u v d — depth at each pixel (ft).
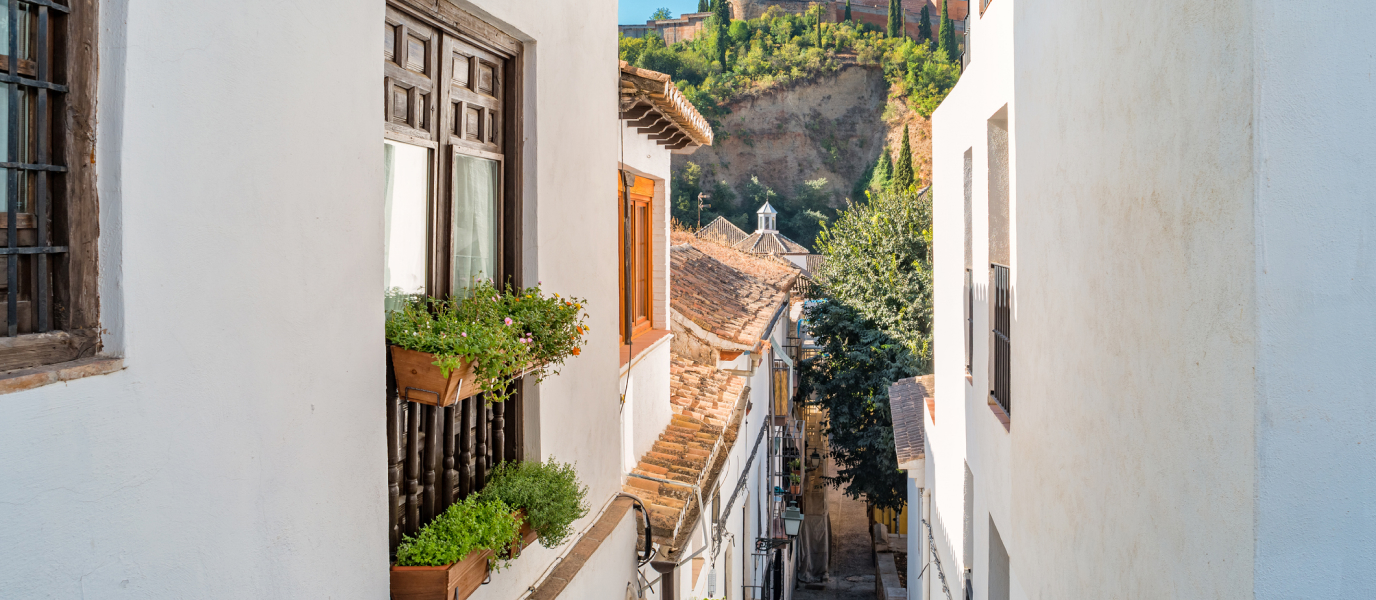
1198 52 9.04
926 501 43.24
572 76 17.11
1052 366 15.43
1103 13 12.30
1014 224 19.70
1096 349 12.73
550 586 15.16
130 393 7.09
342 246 10.07
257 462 8.60
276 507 8.90
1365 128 7.90
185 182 7.66
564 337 14.47
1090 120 13.00
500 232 15.16
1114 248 11.94
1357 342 7.94
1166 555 10.07
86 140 7.06
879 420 75.97
